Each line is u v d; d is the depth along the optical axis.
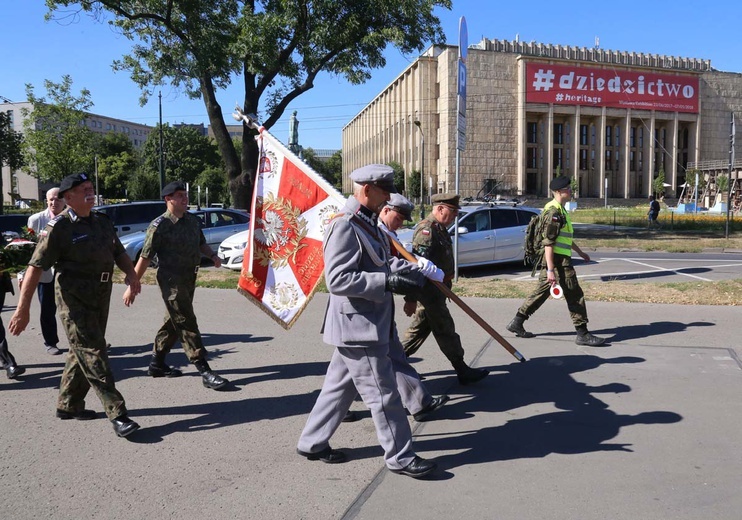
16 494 3.36
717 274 12.65
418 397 4.41
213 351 6.51
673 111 75.62
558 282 6.48
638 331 7.04
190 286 5.27
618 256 17.19
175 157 82.00
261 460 3.79
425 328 5.38
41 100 36.94
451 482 3.45
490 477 3.50
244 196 20.83
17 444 4.07
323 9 19.06
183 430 4.32
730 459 3.69
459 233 12.59
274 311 4.95
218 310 8.77
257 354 6.38
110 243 4.41
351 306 3.41
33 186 94.12
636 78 73.50
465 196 69.25
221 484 3.47
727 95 78.25
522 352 6.25
